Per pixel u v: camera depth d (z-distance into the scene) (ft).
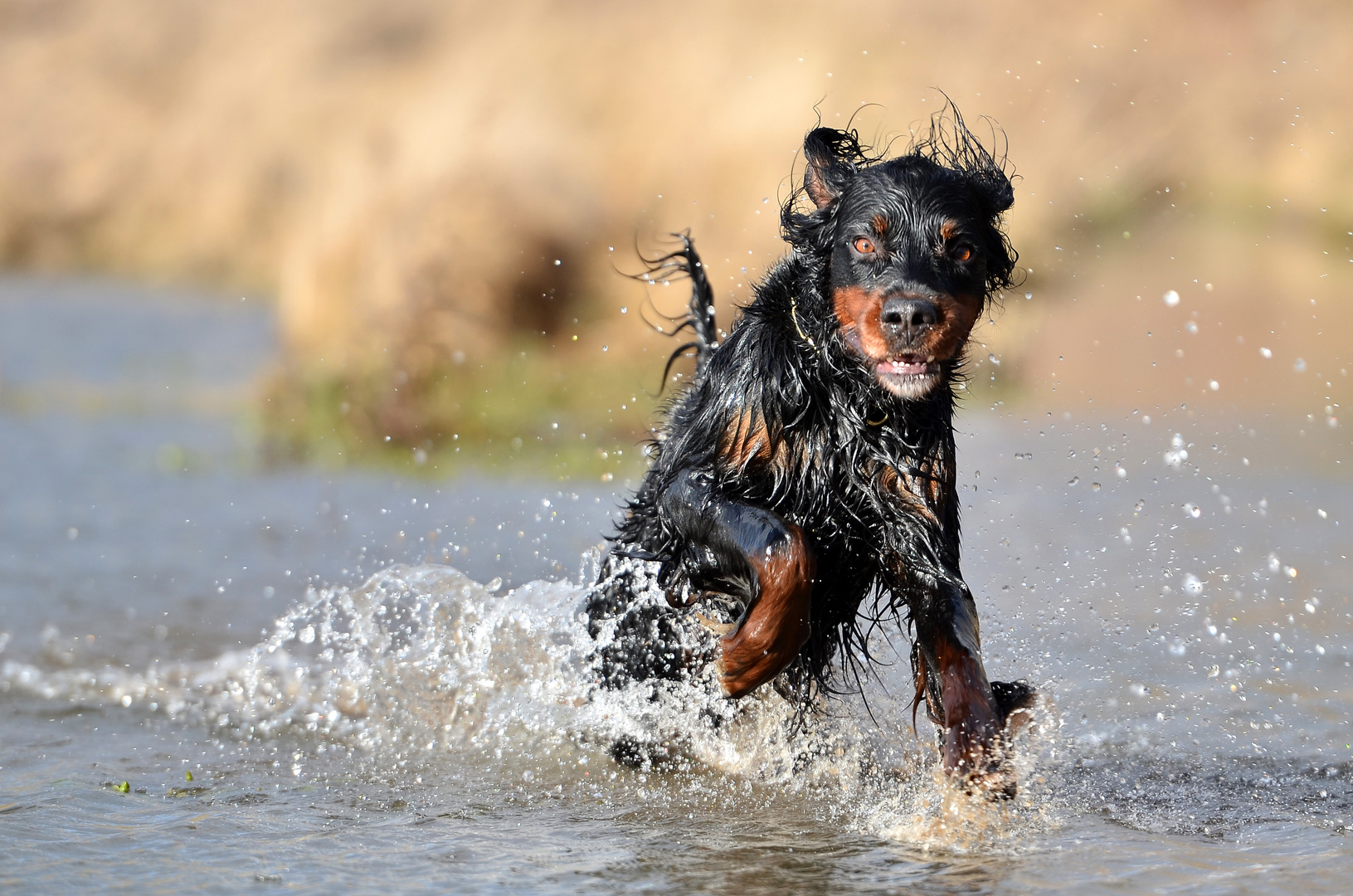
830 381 22.27
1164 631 31.89
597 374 69.41
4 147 159.22
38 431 61.46
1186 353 74.49
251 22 165.07
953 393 23.93
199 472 52.95
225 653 30.45
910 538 22.26
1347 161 92.68
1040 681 28.04
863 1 95.25
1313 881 17.84
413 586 29.48
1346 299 80.28
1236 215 89.20
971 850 19.35
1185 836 19.98
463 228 73.20
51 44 173.37
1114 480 51.62
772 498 22.59
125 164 156.35
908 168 22.17
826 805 21.94
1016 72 92.48
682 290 77.00
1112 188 87.97
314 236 72.74
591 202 82.07
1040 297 79.66
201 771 23.20
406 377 62.49
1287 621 32.86
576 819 21.01
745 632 20.92
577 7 101.55
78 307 117.19
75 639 31.19
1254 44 98.43
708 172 85.66
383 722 26.18
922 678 22.81
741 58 93.35
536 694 26.48
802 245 22.89
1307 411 66.03
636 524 25.14
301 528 42.60
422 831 20.16
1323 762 23.52
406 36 155.74
